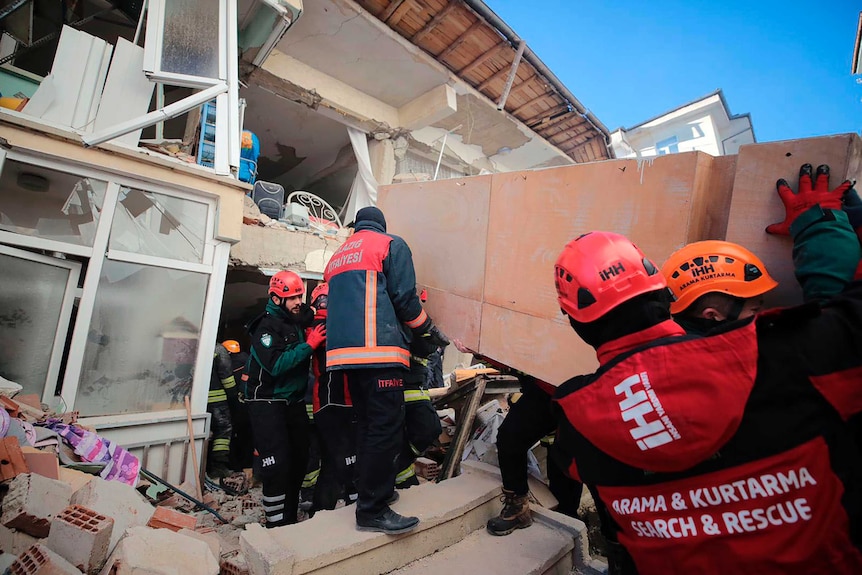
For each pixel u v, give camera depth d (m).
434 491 2.37
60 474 2.44
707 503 0.88
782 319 0.87
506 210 2.33
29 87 4.04
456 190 2.67
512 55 6.36
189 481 3.91
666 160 1.70
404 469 2.61
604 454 1.03
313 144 8.31
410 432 2.55
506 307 2.28
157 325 3.96
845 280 1.08
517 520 2.24
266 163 9.20
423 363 2.63
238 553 2.34
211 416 4.26
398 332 2.10
